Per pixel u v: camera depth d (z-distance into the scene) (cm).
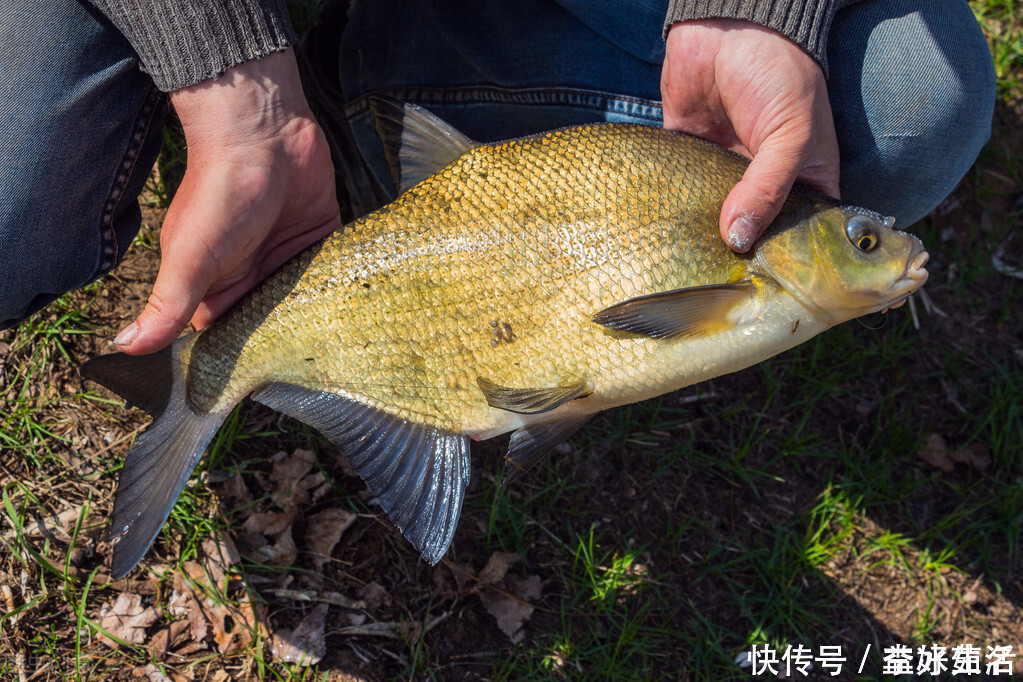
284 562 67
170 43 53
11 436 66
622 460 75
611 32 63
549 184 56
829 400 81
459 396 57
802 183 59
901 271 57
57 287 57
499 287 56
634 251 56
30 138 54
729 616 73
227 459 68
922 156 63
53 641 63
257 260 59
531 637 69
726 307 56
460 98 69
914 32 61
